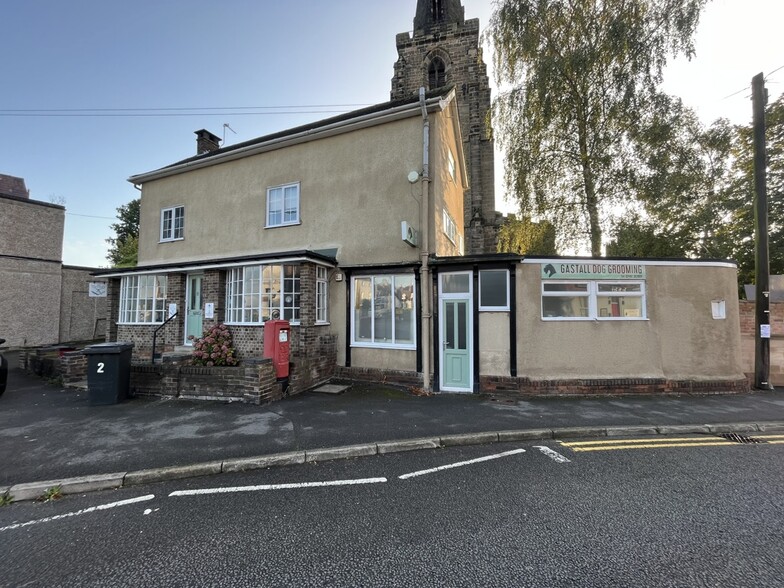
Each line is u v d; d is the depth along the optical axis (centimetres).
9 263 1541
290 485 389
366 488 380
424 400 730
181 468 417
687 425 572
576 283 812
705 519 315
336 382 888
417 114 936
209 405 676
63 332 1695
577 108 1223
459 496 360
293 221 1058
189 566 259
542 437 539
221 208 1180
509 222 1396
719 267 816
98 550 281
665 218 1518
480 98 2348
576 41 1206
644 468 425
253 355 909
